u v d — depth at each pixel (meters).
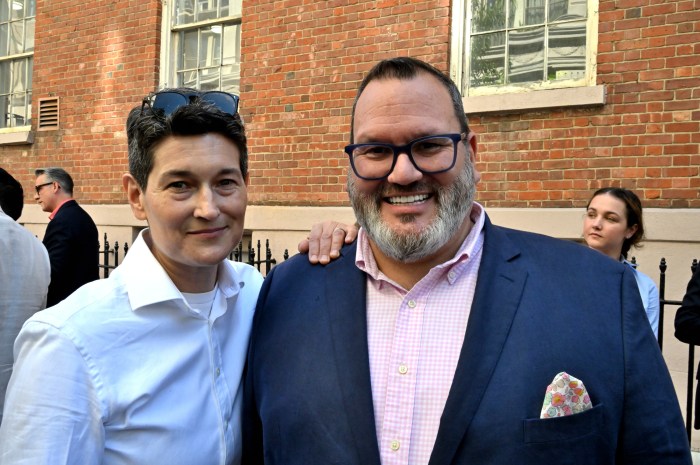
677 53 3.80
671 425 1.25
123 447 1.27
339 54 4.93
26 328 1.27
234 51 5.69
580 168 4.09
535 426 1.18
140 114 1.33
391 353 1.35
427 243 1.37
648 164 3.88
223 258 1.38
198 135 1.31
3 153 6.91
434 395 1.29
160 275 1.35
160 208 1.32
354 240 1.65
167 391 1.33
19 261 2.39
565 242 1.47
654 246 3.84
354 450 1.27
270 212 5.20
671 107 3.82
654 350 1.29
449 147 1.40
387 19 4.72
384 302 1.43
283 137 5.19
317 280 1.54
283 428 1.37
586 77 4.16
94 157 6.25
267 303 1.57
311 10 5.05
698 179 3.74
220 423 1.41
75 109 6.39
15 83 7.08
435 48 4.54
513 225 4.24
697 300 2.52
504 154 4.34
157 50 5.94
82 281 4.08
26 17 7.01
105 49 6.20
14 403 1.22
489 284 1.36
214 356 1.45
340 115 4.93
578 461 1.17
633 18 3.93
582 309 1.29
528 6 4.43
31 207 6.68
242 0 5.42
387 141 1.39
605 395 1.22
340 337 1.39
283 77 5.19
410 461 1.26
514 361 1.24
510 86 4.47
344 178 4.91
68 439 1.20
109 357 1.27
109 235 6.07
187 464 1.33
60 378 1.21
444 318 1.36
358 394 1.31
